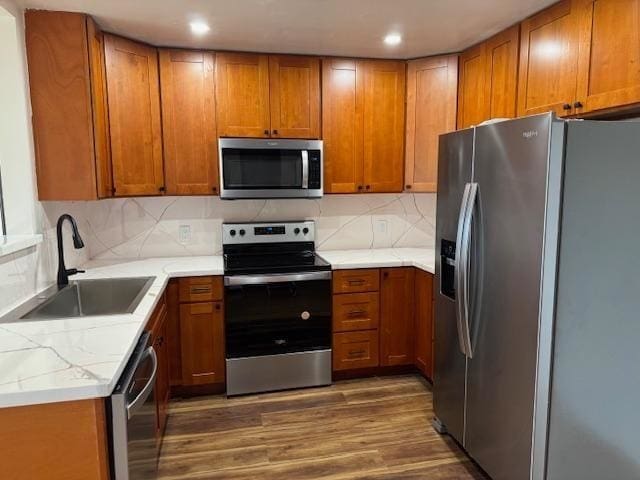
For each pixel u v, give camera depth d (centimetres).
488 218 197
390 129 335
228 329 299
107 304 260
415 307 326
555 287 169
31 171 234
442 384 251
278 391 312
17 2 223
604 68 198
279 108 315
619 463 185
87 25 240
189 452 243
